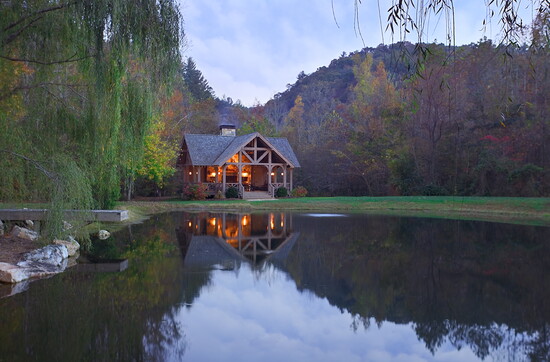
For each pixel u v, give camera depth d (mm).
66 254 10938
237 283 8688
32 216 12305
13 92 9266
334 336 6059
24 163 9625
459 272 9680
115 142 9961
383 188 36812
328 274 9508
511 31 3816
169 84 9875
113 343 5637
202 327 6320
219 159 32938
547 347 5621
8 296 7570
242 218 21484
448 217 21906
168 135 36250
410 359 5309
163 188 36906
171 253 11844
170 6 9422
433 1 3490
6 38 8562
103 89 9133
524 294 7906
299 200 29922
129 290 8070
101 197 16766
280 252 12102
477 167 28984
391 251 12281
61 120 9891
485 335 6012
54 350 5344
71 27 8836
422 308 7188
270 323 6516
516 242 13812
